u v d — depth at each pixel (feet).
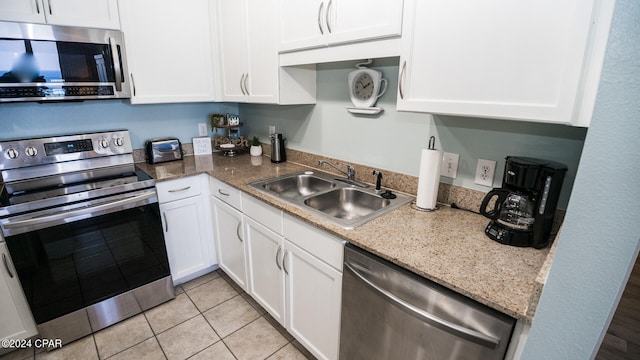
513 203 3.70
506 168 3.76
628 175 1.65
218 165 7.57
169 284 6.89
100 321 6.06
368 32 4.25
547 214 3.43
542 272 2.51
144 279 6.49
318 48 5.10
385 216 4.55
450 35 3.47
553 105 2.90
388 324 3.74
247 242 6.27
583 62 2.66
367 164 6.13
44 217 5.07
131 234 6.11
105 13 6.00
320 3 4.82
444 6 3.45
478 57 3.30
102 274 5.90
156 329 6.16
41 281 5.28
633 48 1.55
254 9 6.15
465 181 4.78
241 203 6.13
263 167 7.38
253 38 6.36
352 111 5.94
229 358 5.52
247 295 7.22
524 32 2.95
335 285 4.41
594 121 1.71
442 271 3.15
